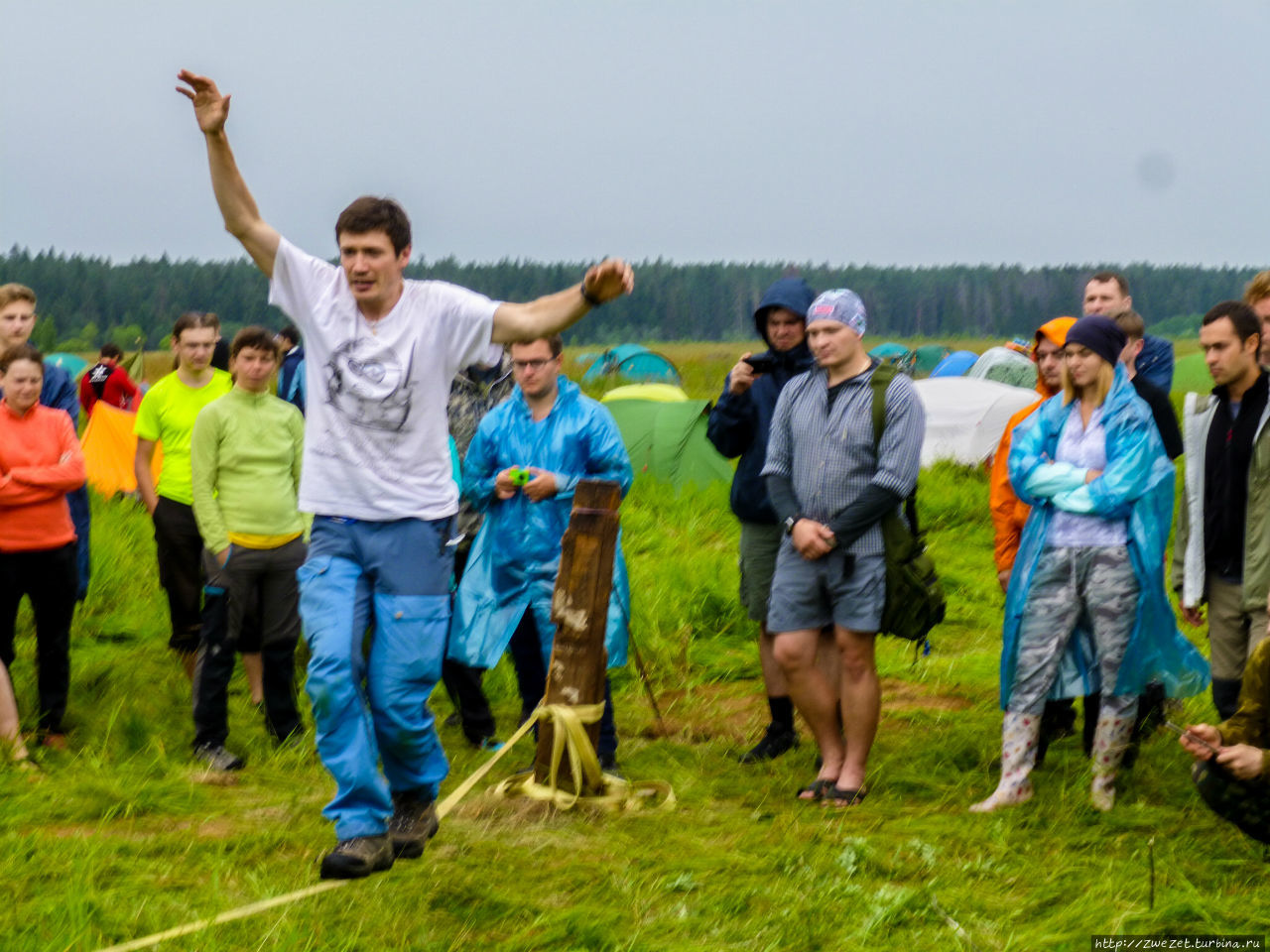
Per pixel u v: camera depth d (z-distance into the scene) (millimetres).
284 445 6309
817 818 5238
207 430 6133
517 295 199625
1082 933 4098
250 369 6191
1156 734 6184
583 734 5336
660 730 6707
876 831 5082
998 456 6348
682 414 15023
